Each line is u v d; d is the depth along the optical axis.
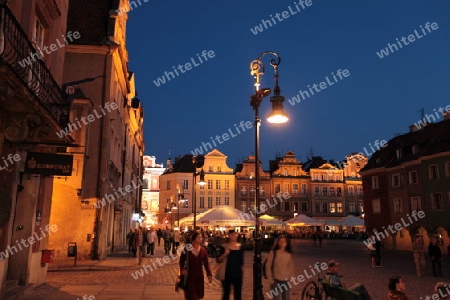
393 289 7.23
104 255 24.16
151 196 81.50
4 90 7.44
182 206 73.44
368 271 21.20
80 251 22.38
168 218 74.25
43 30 13.38
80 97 23.42
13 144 10.70
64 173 11.48
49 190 14.62
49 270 18.08
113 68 25.58
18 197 12.20
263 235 41.31
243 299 12.20
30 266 12.40
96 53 24.72
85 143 23.06
